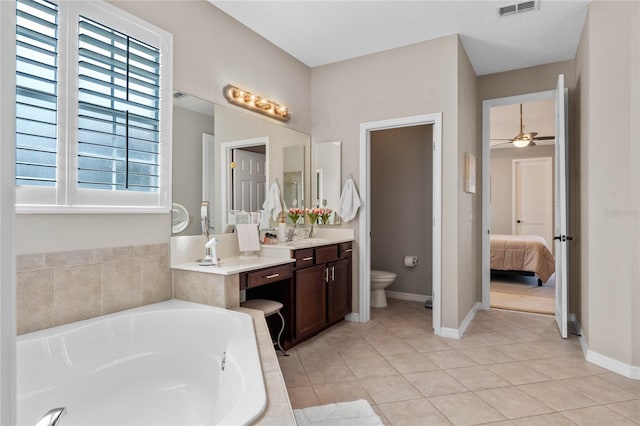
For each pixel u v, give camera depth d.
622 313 2.56
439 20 3.17
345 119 4.02
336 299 3.62
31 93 1.83
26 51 1.81
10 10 0.35
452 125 3.41
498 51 3.78
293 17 3.12
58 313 1.92
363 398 2.23
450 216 3.42
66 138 1.95
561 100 3.34
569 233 3.93
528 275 5.68
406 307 4.46
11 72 0.35
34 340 1.70
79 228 2.03
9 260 0.35
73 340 1.84
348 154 3.99
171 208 2.52
